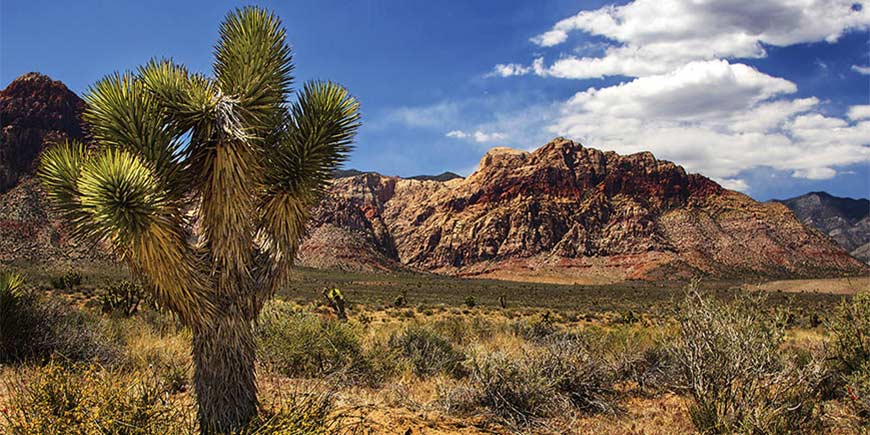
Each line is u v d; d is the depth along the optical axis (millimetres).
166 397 4848
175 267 4617
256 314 5141
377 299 60938
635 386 9320
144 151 4770
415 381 9602
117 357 8484
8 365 7797
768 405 6504
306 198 5363
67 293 32125
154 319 15055
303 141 5363
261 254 5262
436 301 62531
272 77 5348
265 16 5559
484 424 6891
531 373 7664
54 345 8453
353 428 5395
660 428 7000
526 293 89000
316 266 157375
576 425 7133
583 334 11234
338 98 5582
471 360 7973
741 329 6703
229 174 4840
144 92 4984
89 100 4875
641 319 35594
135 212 4332
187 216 4961
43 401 4441
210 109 4891
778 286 115750
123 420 4285
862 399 6703
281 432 4375
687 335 7043
